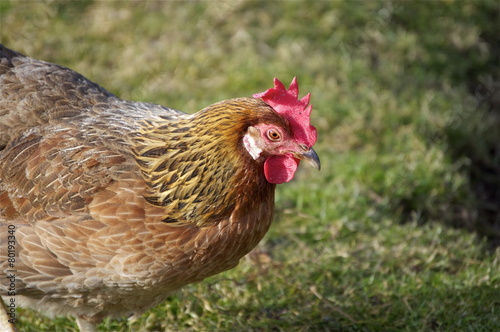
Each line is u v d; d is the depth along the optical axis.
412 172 7.09
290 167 4.32
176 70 8.04
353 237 6.36
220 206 4.21
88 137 4.42
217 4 8.82
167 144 4.30
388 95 7.96
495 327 5.27
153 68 8.03
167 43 8.38
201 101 7.70
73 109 4.66
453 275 5.94
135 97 7.67
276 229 6.42
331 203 6.68
